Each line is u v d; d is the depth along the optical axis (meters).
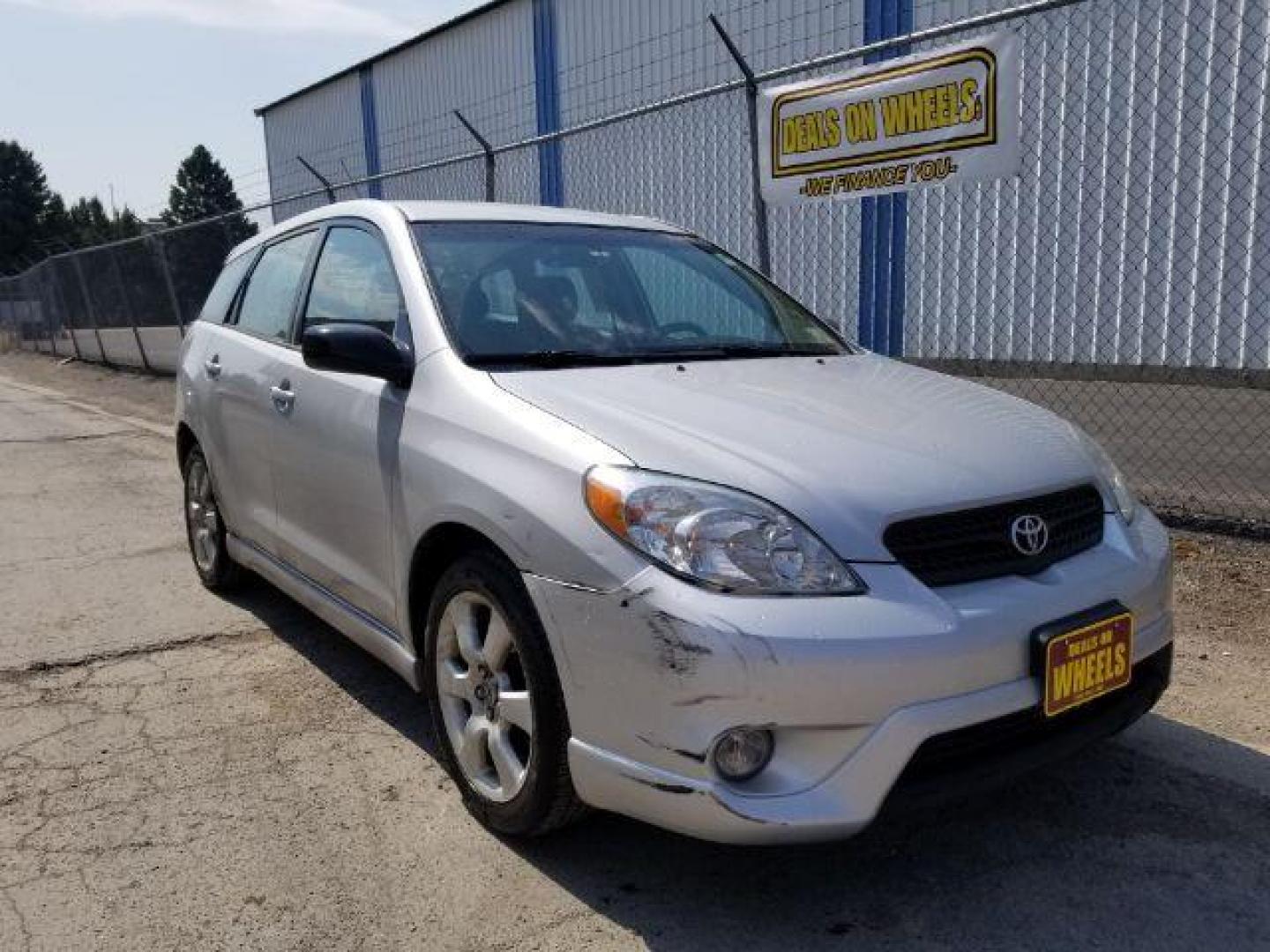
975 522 2.53
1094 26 9.06
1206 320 8.77
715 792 2.24
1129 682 2.72
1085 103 9.20
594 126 7.57
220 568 4.91
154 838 2.88
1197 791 3.05
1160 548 2.92
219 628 4.56
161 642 4.41
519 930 2.48
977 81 5.50
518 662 2.73
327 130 21.97
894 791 2.31
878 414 2.91
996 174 5.51
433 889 2.63
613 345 3.43
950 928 2.47
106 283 18.62
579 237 3.91
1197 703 3.58
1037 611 2.45
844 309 10.80
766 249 6.79
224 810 3.02
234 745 3.44
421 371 3.14
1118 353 9.30
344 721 3.62
